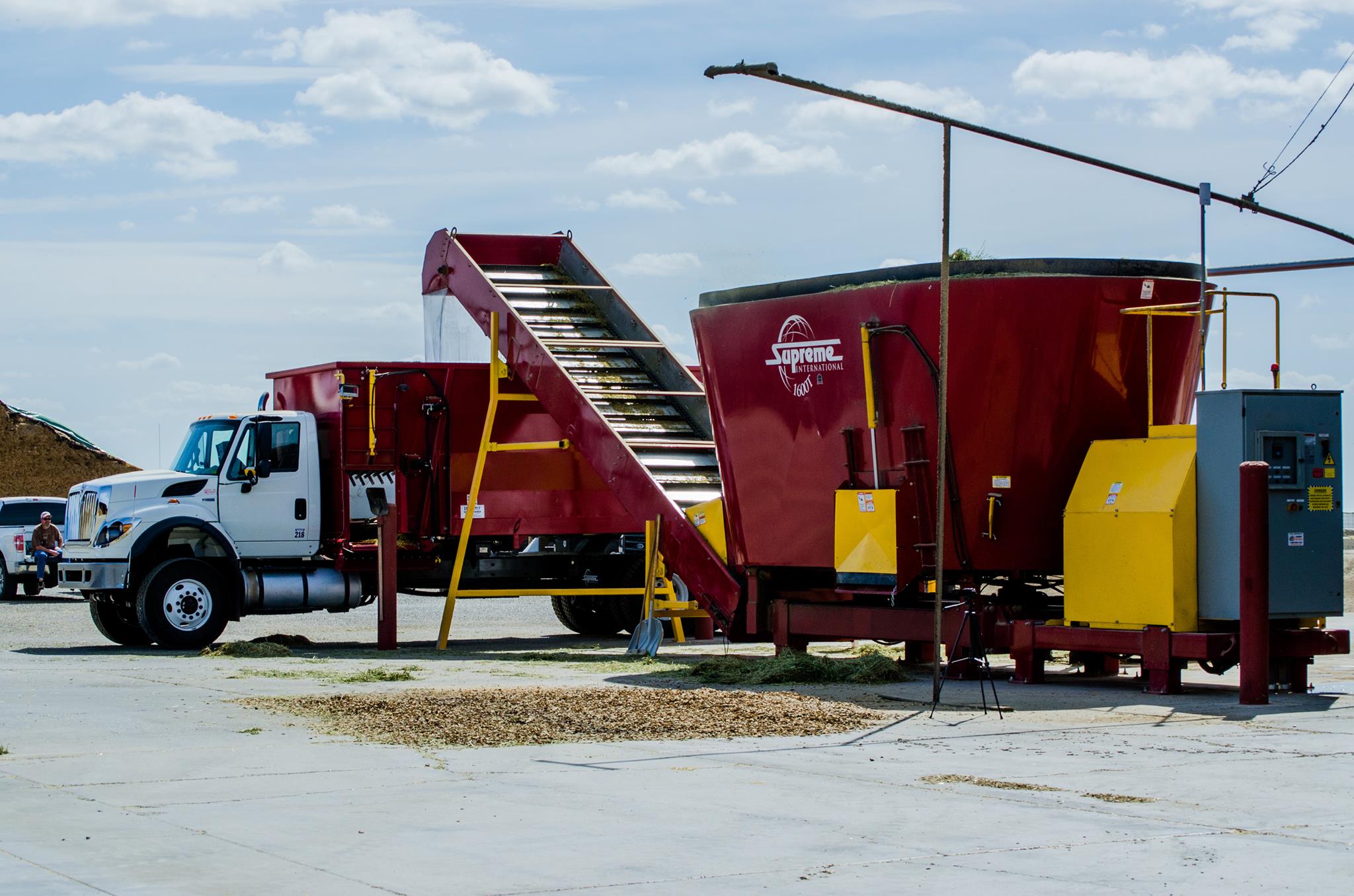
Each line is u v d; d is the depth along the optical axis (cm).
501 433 2117
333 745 991
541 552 2203
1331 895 595
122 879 618
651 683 1443
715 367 1650
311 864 648
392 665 1619
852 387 1504
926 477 1447
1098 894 595
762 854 667
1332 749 987
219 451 1936
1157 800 799
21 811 762
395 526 1891
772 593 1659
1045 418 1431
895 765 921
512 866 645
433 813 759
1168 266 1450
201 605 1875
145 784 842
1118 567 1345
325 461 2028
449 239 2112
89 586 1850
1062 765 918
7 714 1152
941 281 1197
